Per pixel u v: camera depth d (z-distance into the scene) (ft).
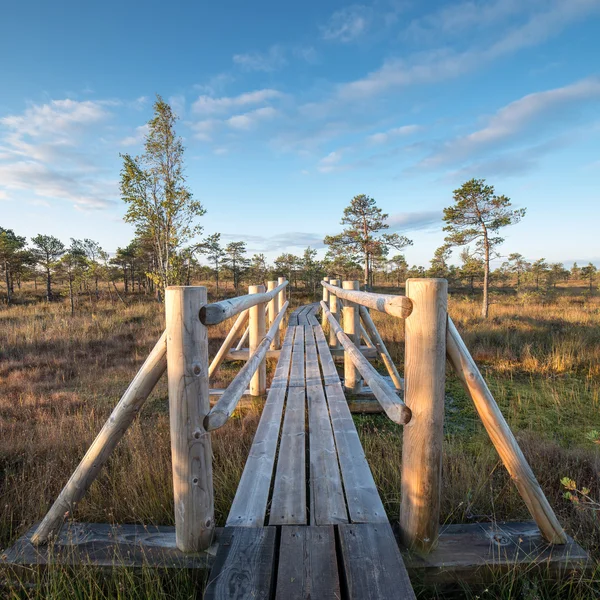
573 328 30.76
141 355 27.32
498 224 50.78
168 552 5.58
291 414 10.50
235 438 11.50
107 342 31.35
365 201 91.81
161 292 64.23
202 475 5.45
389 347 25.96
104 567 5.40
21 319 42.96
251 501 6.40
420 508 5.47
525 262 152.15
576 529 7.35
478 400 5.56
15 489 9.00
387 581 4.51
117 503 7.99
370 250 95.50
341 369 21.79
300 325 30.19
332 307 24.14
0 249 86.17
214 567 4.83
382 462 9.64
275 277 142.82
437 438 5.38
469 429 13.48
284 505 6.33
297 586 4.50
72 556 5.60
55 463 10.38
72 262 71.00
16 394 18.33
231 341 15.79
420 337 5.27
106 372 22.58
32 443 11.81
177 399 5.26
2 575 5.53
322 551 5.13
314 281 125.08
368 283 96.78
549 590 5.43
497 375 20.56
